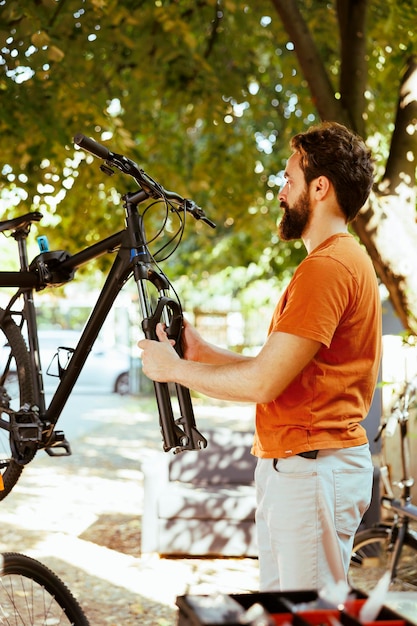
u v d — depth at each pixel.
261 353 2.51
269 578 2.76
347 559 2.70
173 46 7.86
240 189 9.82
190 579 5.44
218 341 23.50
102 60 7.84
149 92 9.05
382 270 5.23
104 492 8.47
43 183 7.57
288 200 2.77
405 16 5.74
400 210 5.29
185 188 9.66
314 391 2.59
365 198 2.71
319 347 2.51
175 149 10.84
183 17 8.50
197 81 8.52
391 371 5.96
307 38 5.60
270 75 10.04
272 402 2.66
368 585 5.07
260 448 2.72
